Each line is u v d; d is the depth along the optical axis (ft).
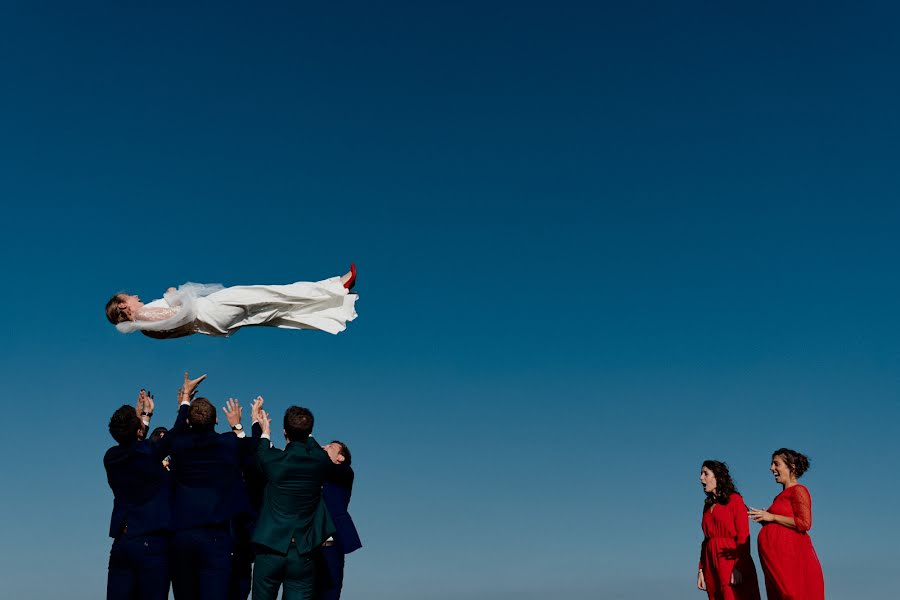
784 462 30.76
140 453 25.02
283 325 28.35
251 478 26.05
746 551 31.71
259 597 24.61
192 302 26.48
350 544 28.89
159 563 24.88
